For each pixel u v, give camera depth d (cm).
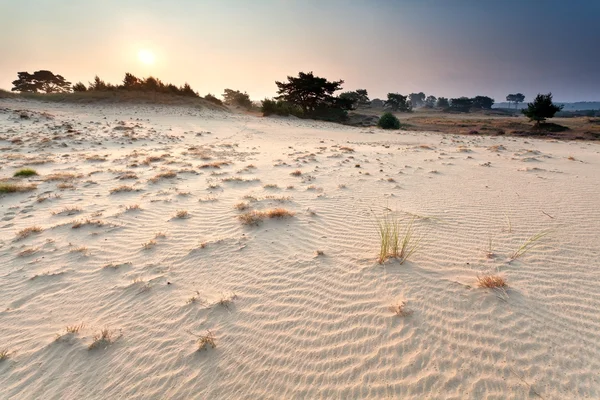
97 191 864
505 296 414
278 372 328
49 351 356
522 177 1006
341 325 383
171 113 2977
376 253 533
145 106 3175
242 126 2592
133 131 1933
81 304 430
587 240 558
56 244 582
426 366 324
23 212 722
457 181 963
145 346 362
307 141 2027
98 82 3775
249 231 623
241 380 321
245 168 1142
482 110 15512
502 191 849
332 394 303
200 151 1463
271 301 430
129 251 559
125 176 986
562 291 425
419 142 2123
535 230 601
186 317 403
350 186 912
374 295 430
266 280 473
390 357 337
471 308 396
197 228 643
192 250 557
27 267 512
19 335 379
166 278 482
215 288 458
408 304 407
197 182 958
